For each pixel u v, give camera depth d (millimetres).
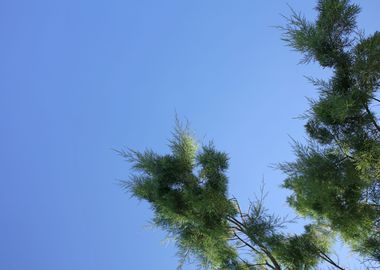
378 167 6762
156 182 7699
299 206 8055
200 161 7578
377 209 6953
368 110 6918
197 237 7668
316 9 7305
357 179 6852
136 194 7902
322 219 7859
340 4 7055
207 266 7750
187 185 7656
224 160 7562
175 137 8000
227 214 7465
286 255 7340
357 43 7023
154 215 7992
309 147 7121
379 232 6984
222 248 7566
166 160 7777
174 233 7891
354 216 6789
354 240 7285
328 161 7000
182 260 7809
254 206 7539
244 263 7652
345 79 7105
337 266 7227
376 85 6988
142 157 7891
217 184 7488
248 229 7410
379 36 6867
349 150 7055
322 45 7129
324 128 7250
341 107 6586
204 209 7281
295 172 7117
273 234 7457
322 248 8094
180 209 7480
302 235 7922
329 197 6812
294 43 7254
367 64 6855
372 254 6891
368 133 7012
